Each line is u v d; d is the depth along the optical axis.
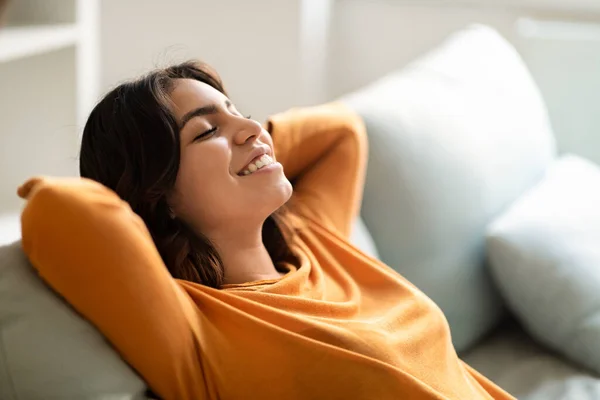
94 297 1.07
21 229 1.08
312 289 1.37
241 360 1.17
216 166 1.32
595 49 2.41
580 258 1.81
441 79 2.08
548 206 1.94
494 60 2.25
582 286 1.78
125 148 1.28
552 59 2.46
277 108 2.64
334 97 2.96
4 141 2.00
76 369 1.05
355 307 1.36
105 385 1.06
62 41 1.85
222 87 1.47
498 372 1.78
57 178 1.09
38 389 1.03
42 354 1.04
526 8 2.70
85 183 1.09
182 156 1.31
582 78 2.43
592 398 1.67
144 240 1.10
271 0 2.56
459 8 2.77
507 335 1.97
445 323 1.44
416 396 1.23
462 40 2.29
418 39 2.83
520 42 2.51
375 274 1.47
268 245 1.48
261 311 1.23
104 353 1.08
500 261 1.82
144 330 1.08
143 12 2.63
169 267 1.29
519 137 2.12
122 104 1.29
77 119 1.97
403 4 2.82
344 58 2.93
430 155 1.86
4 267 1.07
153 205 1.30
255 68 2.62
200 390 1.14
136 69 2.66
